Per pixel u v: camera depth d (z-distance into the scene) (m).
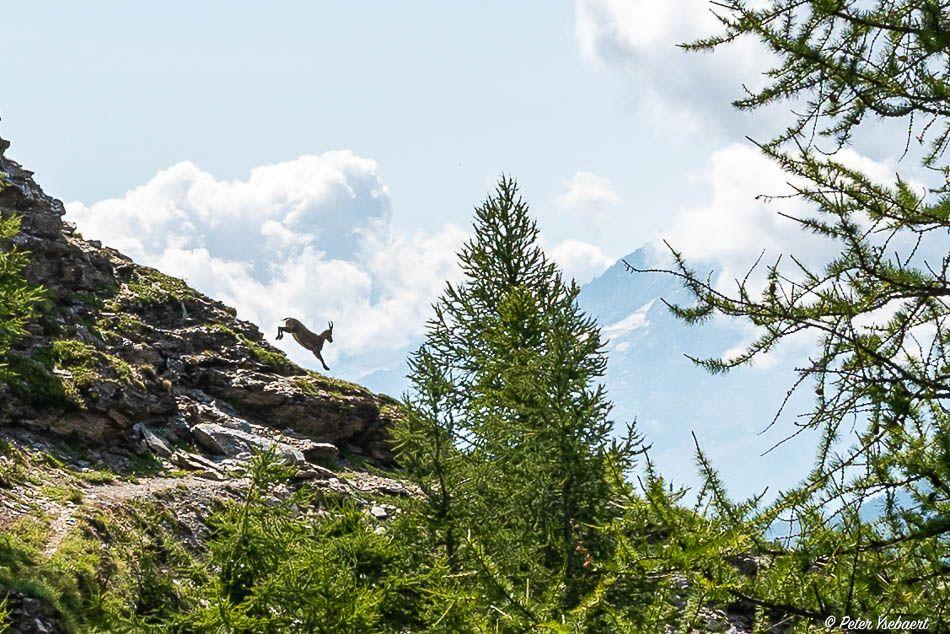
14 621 54.88
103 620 60.38
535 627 20.34
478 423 69.44
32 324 117.06
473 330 80.00
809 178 15.23
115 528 75.06
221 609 43.62
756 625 17.00
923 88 15.12
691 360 15.44
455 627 23.61
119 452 102.19
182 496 90.12
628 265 15.70
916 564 16.55
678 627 18.23
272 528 48.94
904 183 15.16
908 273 15.02
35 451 92.50
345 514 53.62
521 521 59.62
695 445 16.67
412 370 68.12
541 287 80.50
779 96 15.78
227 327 149.12
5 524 68.50
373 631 44.62
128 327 134.88
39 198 149.75
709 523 16.20
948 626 15.78
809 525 15.87
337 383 143.00
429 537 61.19
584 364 64.69
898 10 15.17
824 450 15.44
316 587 44.91
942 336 15.34
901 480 15.44
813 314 15.12
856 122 15.53
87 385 105.12
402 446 67.19
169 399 117.12
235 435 115.94
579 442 58.25
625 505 17.58
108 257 157.12
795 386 15.49
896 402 15.14
